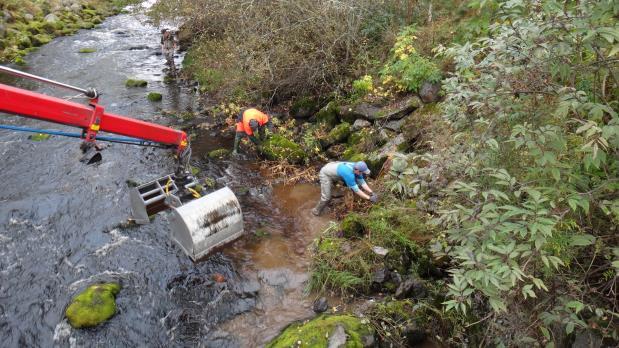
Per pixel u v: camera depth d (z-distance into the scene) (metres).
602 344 3.72
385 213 6.02
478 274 3.09
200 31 12.40
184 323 5.28
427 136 6.93
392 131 7.97
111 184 7.83
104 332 5.18
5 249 6.37
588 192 3.19
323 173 6.50
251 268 5.99
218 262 6.09
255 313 5.36
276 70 9.62
